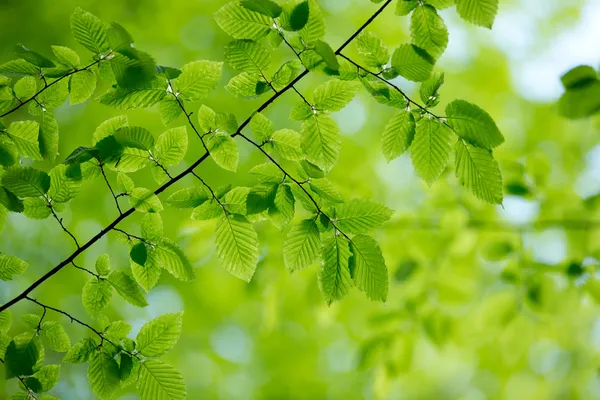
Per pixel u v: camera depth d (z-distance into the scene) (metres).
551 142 5.55
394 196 5.30
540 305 3.81
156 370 2.19
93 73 2.06
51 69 2.04
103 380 2.15
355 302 5.39
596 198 3.71
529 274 3.94
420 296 4.34
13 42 4.85
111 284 2.22
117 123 2.12
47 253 5.45
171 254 2.18
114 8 5.13
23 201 2.15
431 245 4.51
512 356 4.28
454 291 4.34
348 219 2.07
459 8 1.96
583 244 4.04
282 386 6.53
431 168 2.08
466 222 4.38
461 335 4.67
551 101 5.51
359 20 5.68
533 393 5.41
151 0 5.16
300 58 1.96
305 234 2.06
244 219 2.10
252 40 1.95
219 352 6.51
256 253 2.13
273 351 6.54
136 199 2.12
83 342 2.17
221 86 5.29
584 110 2.78
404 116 2.04
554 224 4.09
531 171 4.12
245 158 5.33
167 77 1.93
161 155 2.12
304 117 2.05
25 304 5.32
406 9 1.98
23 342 2.21
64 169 2.13
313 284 4.32
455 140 2.03
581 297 3.78
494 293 4.09
